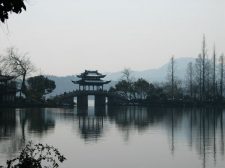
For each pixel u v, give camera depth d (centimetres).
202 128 5444
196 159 3067
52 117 7244
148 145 3788
